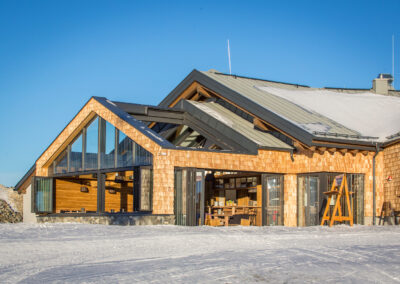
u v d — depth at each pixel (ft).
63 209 81.66
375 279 26.07
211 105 79.51
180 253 35.53
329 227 56.85
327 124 68.54
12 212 95.76
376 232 50.31
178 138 82.02
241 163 64.75
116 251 36.73
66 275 27.61
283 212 67.41
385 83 93.76
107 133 71.82
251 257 32.76
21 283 25.80
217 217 71.46
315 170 64.34
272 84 88.58
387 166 66.74
